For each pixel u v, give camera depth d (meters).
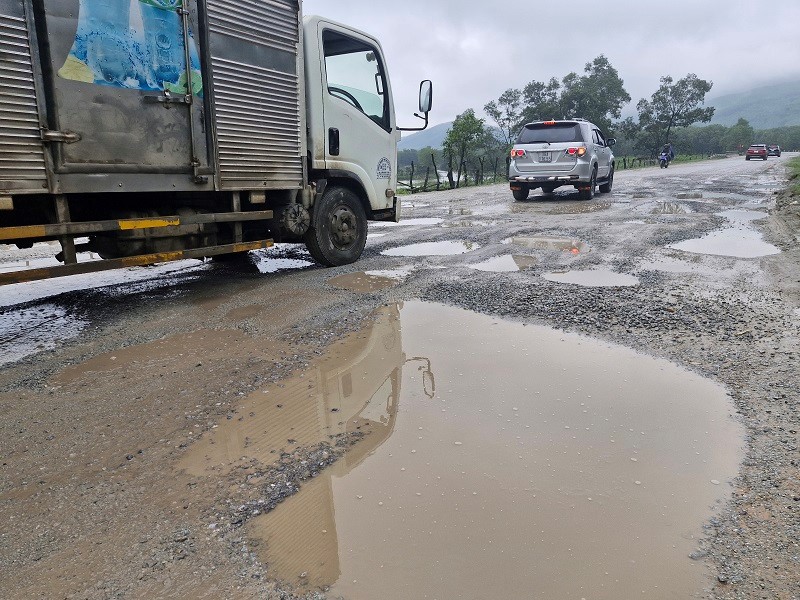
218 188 5.31
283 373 3.67
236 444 2.83
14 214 4.36
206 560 2.04
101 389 3.47
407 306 5.04
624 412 3.04
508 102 49.66
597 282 5.61
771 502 2.28
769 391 3.20
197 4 4.97
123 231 4.86
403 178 33.28
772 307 4.62
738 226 8.93
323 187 6.57
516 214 11.91
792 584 1.87
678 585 1.89
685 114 65.75
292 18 5.87
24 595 1.89
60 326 4.73
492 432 2.88
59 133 4.12
